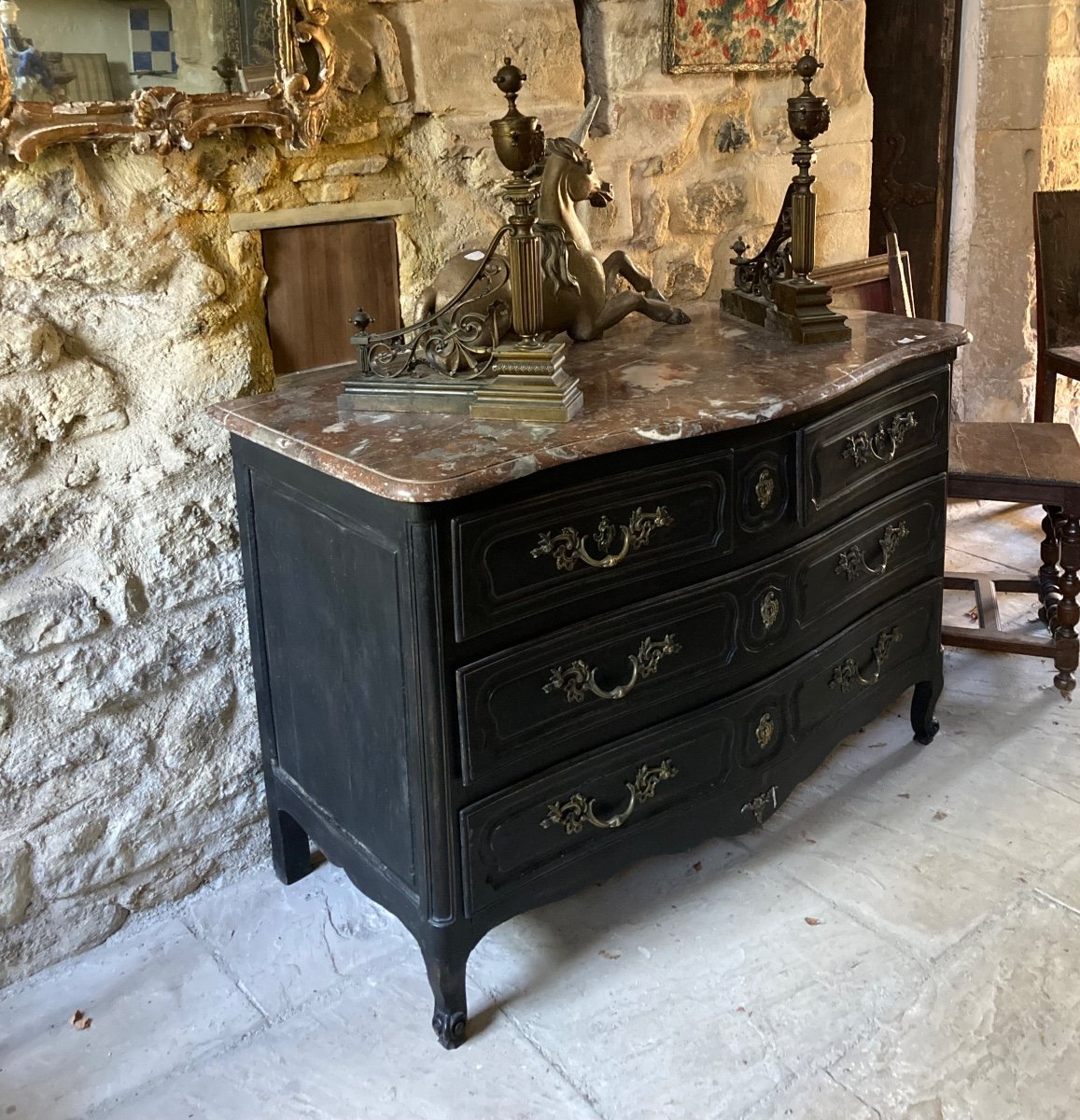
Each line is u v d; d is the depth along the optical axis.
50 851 1.75
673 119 2.24
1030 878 1.90
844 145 2.60
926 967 1.72
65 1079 1.58
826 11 2.45
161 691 1.82
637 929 1.83
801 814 2.10
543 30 2.00
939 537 2.12
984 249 3.31
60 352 1.61
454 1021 1.59
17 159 1.50
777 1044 1.60
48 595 1.66
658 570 1.58
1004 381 3.40
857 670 2.01
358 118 1.83
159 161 1.64
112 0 1.50
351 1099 1.54
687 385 1.67
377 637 1.47
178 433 1.75
